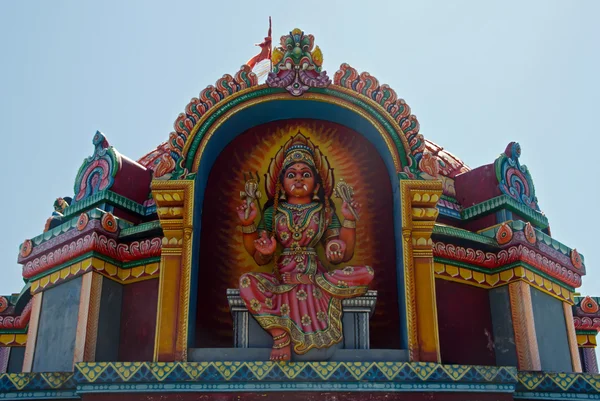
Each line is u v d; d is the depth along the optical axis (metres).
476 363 10.52
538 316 10.82
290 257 9.55
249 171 10.67
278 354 8.50
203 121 9.93
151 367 8.27
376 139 10.36
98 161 12.02
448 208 11.88
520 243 10.86
